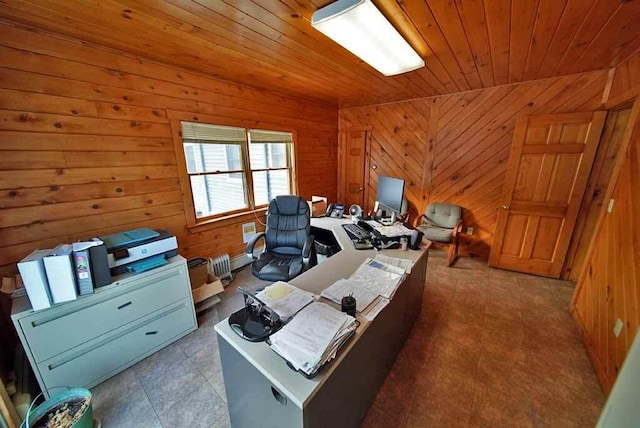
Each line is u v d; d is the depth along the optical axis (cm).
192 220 263
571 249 291
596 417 140
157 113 224
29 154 165
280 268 218
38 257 137
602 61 226
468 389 157
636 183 168
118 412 146
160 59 216
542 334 206
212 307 243
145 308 180
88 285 150
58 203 180
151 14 145
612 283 174
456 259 359
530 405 147
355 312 121
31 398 141
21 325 132
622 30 166
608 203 202
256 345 102
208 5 137
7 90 154
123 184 211
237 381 109
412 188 398
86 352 156
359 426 131
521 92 293
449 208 361
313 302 127
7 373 147
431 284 288
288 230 250
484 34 172
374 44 175
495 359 180
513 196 306
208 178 283
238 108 290
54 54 168
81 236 192
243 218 317
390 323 148
